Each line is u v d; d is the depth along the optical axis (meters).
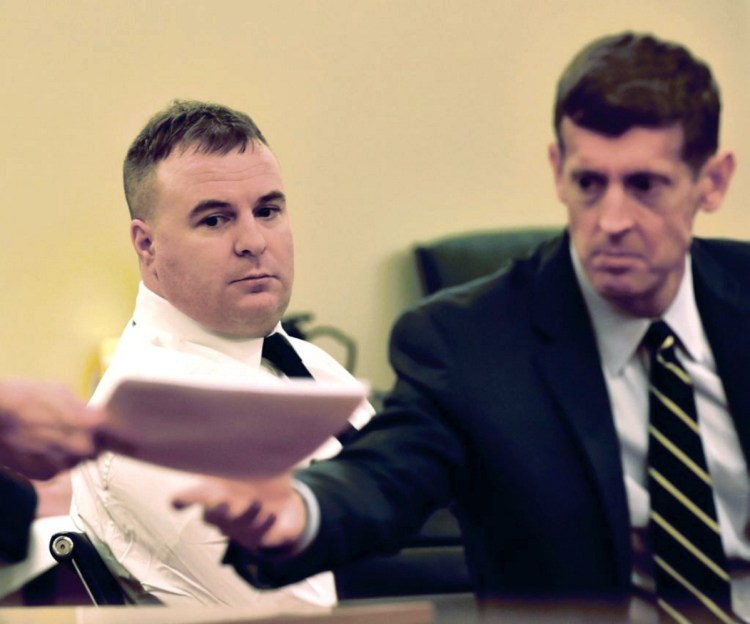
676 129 4.61
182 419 3.11
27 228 11.40
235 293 5.47
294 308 12.22
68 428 3.12
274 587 3.84
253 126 5.62
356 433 4.62
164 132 5.56
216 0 11.94
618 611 3.89
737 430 4.81
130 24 11.69
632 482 4.77
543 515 4.60
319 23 12.27
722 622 4.59
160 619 3.37
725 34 13.27
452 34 12.63
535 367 4.76
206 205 5.43
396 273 12.50
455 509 4.87
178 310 5.56
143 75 11.73
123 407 3.10
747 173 13.31
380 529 4.19
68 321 11.45
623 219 4.65
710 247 5.09
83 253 11.53
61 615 3.58
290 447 3.27
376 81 12.45
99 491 5.39
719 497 4.82
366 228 12.43
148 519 5.27
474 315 4.87
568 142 4.71
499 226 12.80
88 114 11.56
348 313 12.38
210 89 11.95
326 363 6.09
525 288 4.94
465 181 12.70
